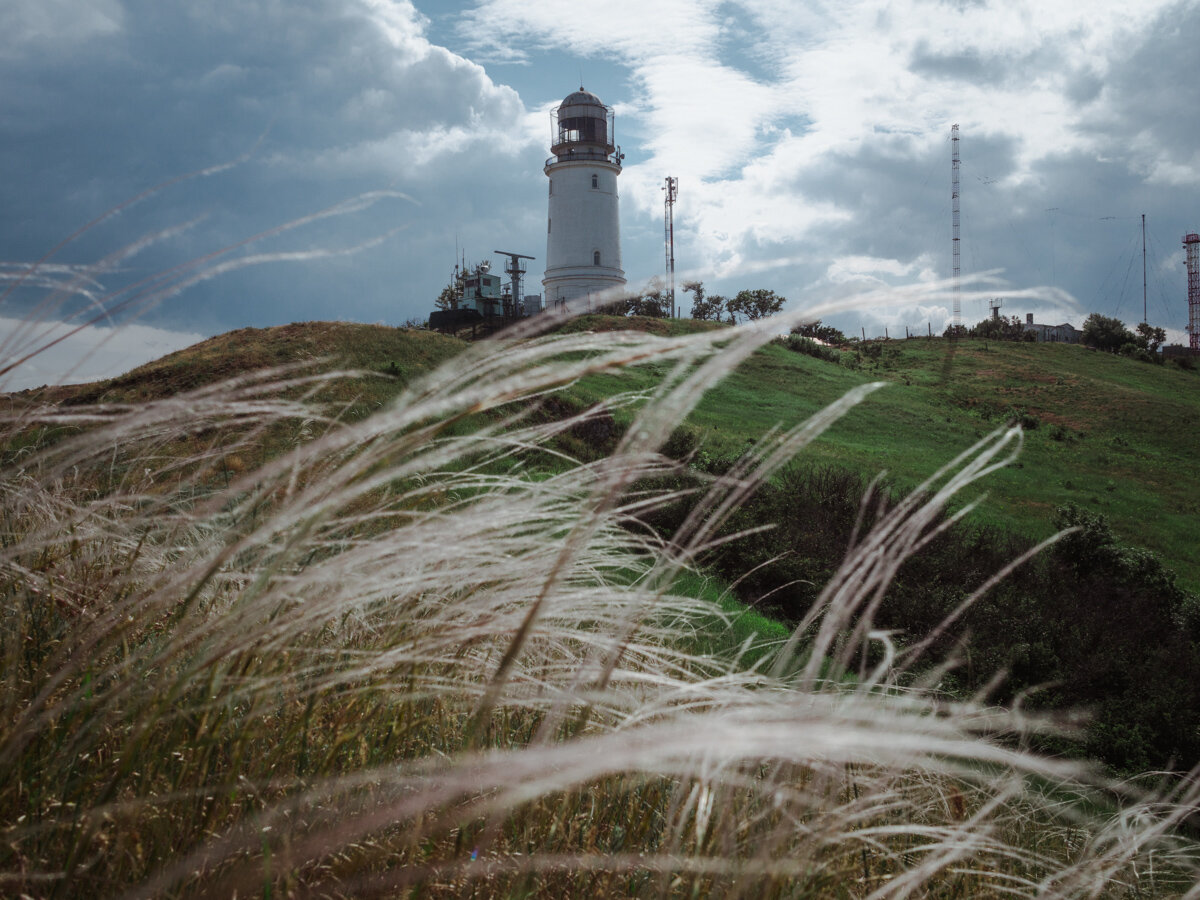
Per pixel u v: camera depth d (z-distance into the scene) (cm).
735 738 78
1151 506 3950
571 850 120
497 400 84
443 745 132
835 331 7569
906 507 96
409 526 128
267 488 116
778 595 1012
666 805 134
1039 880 156
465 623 143
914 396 5778
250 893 96
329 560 123
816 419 94
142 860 101
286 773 119
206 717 107
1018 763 91
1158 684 1155
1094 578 2139
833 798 111
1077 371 7344
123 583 144
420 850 108
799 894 105
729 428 3703
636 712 121
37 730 110
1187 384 7294
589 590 140
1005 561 1817
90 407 118
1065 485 4156
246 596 108
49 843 102
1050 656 1236
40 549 154
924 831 119
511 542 144
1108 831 162
